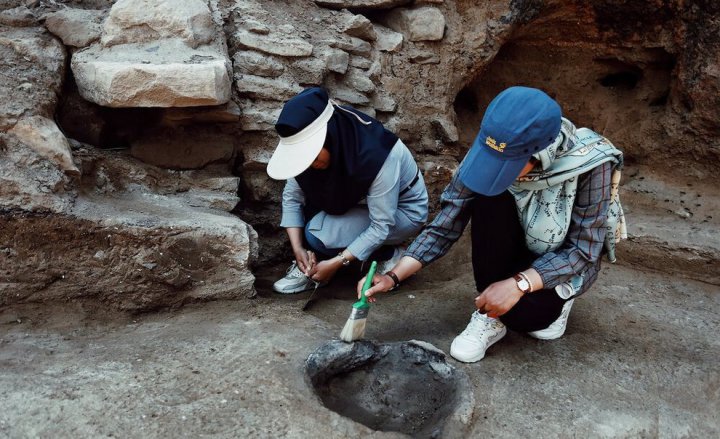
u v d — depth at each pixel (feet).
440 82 10.55
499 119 5.48
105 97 7.55
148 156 8.51
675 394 6.69
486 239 6.65
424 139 10.57
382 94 10.08
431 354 6.62
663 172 10.93
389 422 6.29
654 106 11.15
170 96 7.63
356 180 7.36
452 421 5.87
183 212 7.91
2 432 5.33
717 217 10.06
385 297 8.48
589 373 6.84
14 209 6.93
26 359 6.34
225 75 7.91
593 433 6.01
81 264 7.17
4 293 7.01
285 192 8.32
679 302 8.68
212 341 6.79
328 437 5.57
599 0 10.41
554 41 11.31
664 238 9.50
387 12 10.46
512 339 7.37
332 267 7.83
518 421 6.07
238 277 7.65
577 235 6.36
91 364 6.30
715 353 7.41
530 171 6.14
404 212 8.19
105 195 7.98
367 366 6.68
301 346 6.75
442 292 8.59
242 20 9.05
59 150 7.40
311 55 9.26
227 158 8.86
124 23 8.06
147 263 7.27
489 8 10.53
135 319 7.32
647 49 10.74
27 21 8.20
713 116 10.10
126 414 5.61
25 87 7.55
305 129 6.82
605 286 9.01
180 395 5.90
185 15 8.20
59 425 5.45
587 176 6.14
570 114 11.82
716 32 9.77
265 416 5.71
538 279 6.27
